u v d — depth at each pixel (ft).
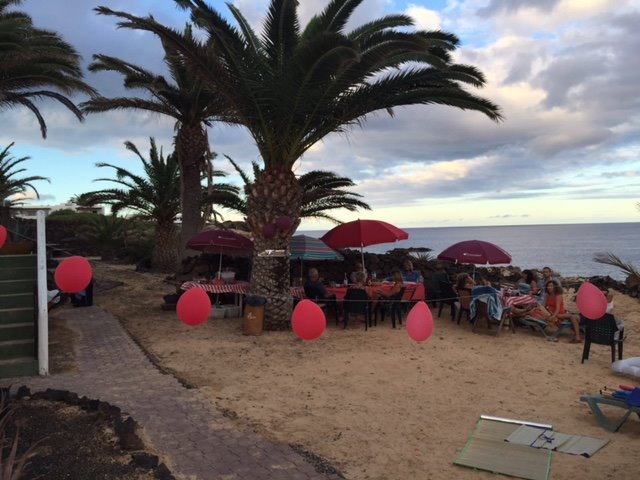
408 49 25.88
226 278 39.68
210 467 14.06
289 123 31.78
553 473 14.24
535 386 22.67
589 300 16.90
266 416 18.38
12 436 14.79
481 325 35.96
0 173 72.84
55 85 44.39
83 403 17.67
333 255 39.22
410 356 27.37
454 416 18.92
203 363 25.66
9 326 24.84
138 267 72.33
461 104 31.50
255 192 33.47
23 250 39.04
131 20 27.37
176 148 58.90
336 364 25.64
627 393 18.16
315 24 32.78
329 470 14.14
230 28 29.73
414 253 62.69
